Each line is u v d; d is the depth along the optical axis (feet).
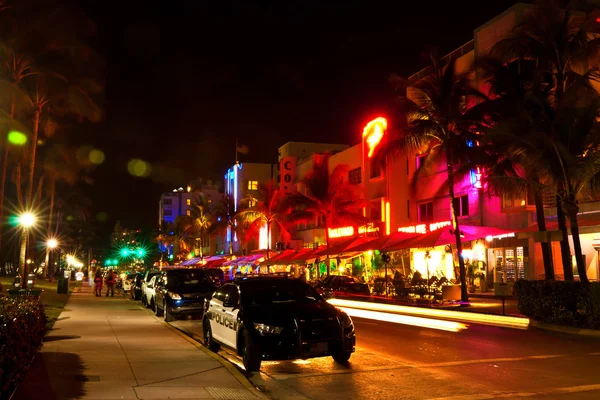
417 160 125.90
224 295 40.63
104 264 482.28
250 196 203.82
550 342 46.55
